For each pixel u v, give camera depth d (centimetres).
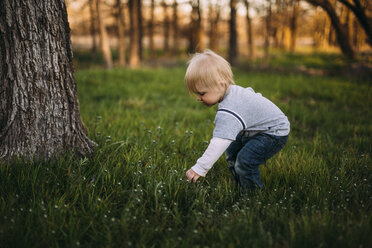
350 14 1426
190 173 222
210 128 415
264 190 240
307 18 2750
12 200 190
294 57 2062
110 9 1897
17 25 225
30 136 242
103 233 180
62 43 248
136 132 379
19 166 228
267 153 227
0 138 238
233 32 1591
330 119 503
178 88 817
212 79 213
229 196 236
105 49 1583
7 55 230
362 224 181
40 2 229
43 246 168
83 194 214
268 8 1866
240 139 246
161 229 185
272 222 196
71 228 177
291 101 655
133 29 1736
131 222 189
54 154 249
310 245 171
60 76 249
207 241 176
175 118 502
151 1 2380
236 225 184
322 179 249
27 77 235
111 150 293
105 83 847
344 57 1353
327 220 189
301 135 423
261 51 2661
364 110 578
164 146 333
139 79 960
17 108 237
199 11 1970
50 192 213
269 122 222
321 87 841
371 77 1062
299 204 225
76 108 269
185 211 217
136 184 232
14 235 169
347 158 295
